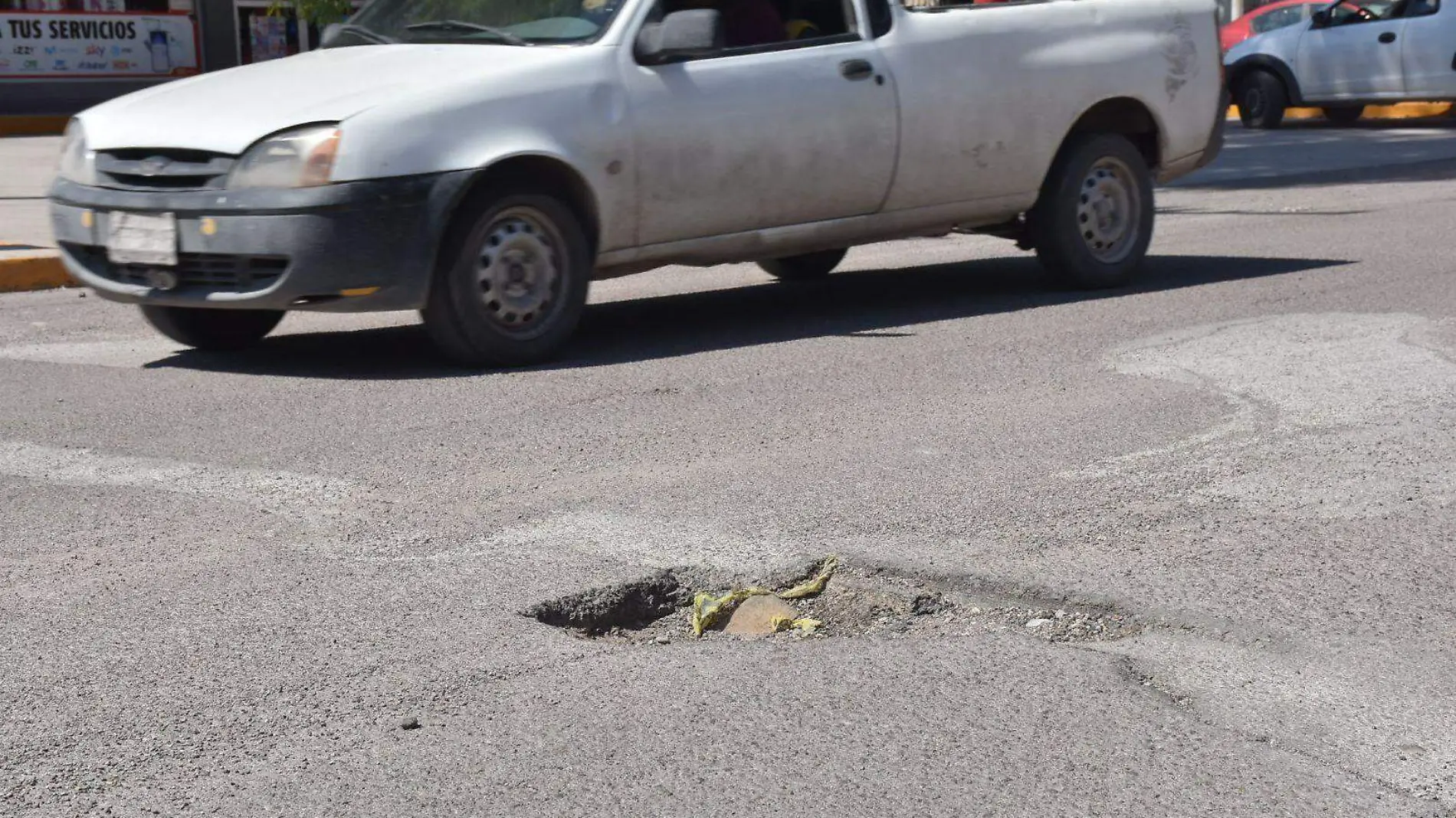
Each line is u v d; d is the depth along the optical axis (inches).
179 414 221.5
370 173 234.5
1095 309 300.4
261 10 959.6
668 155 263.4
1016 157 306.3
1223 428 204.4
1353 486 178.1
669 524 166.4
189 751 114.2
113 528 167.2
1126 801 105.7
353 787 108.5
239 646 133.3
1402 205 469.7
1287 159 657.0
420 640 134.4
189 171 241.3
